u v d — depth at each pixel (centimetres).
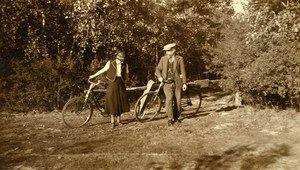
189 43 1495
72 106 1007
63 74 1052
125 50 1189
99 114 983
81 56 1103
